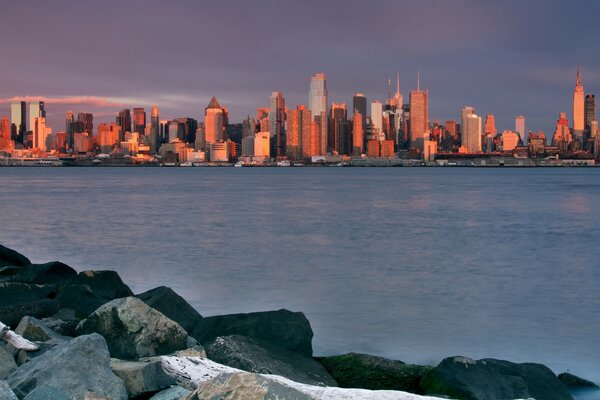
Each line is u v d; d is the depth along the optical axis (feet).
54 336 41.57
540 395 39.68
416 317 66.54
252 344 43.57
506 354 53.26
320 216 208.74
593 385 44.14
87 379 32.01
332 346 55.52
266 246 130.93
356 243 136.87
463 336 58.70
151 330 42.55
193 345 43.98
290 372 41.70
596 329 61.16
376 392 29.32
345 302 74.18
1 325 38.01
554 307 71.61
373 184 558.56
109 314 42.78
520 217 206.90
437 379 40.68
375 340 57.41
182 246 129.59
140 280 89.45
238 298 76.69
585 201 297.12
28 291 61.05
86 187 452.35
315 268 101.30
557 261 109.81
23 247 126.62
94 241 136.77
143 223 179.83
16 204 260.21
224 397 25.68
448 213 224.12
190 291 81.00
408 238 147.54
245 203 277.03
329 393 29.14
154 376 35.14
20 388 31.01
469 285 85.81
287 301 75.00
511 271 98.78
